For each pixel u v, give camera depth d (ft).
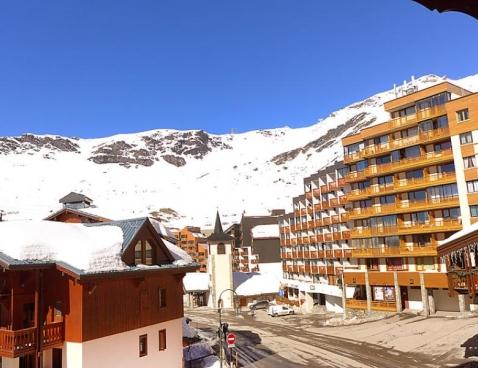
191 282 309.01
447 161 166.61
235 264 428.15
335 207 228.84
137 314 86.79
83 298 74.13
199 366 123.85
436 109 168.66
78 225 95.14
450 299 168.55
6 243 75.10
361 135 203.51
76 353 73.20
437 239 169.99
